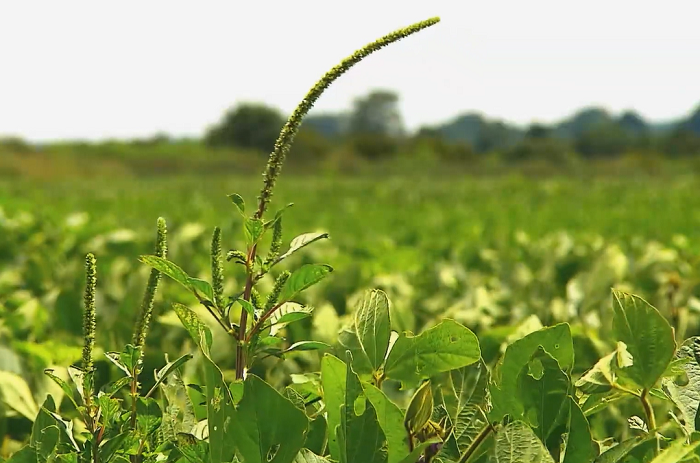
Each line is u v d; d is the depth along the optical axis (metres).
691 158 82.25
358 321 2.43
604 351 2.94
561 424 2.29
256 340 2.31
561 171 65.38
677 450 2.17
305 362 3.01
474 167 70.75
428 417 2.26
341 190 25.42
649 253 5.18
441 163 79.38
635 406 2.71
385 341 2.41
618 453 2.28
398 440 2.26
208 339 2.30
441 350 2.38
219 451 2.24
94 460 2.30
